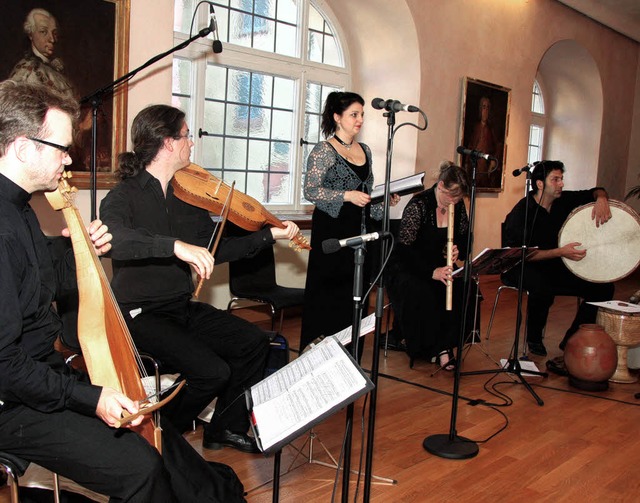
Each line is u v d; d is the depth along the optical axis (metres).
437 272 3.76
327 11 5.78
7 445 1.61
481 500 2.42
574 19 7.84
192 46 4.66
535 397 3.49
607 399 3.63
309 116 5.73
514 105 7.07
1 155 1.54
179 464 1.98
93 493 1.92
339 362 1.67
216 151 5.01
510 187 7.28
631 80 9.19
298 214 5.61
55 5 3.29
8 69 3.18
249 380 2.69
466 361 4.25
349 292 3.37
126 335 1.82
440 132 6.10
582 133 8.86
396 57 5.86
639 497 2.49
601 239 4.11
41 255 1.73
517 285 4.42
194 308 2.75
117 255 2.19
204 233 2.73
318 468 2.62
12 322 1.46
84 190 3.54
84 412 1.55
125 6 3.54
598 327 3.79
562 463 2.77
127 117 3.64
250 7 5.08
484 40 6.48
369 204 3.43
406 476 2.59
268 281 3.95
